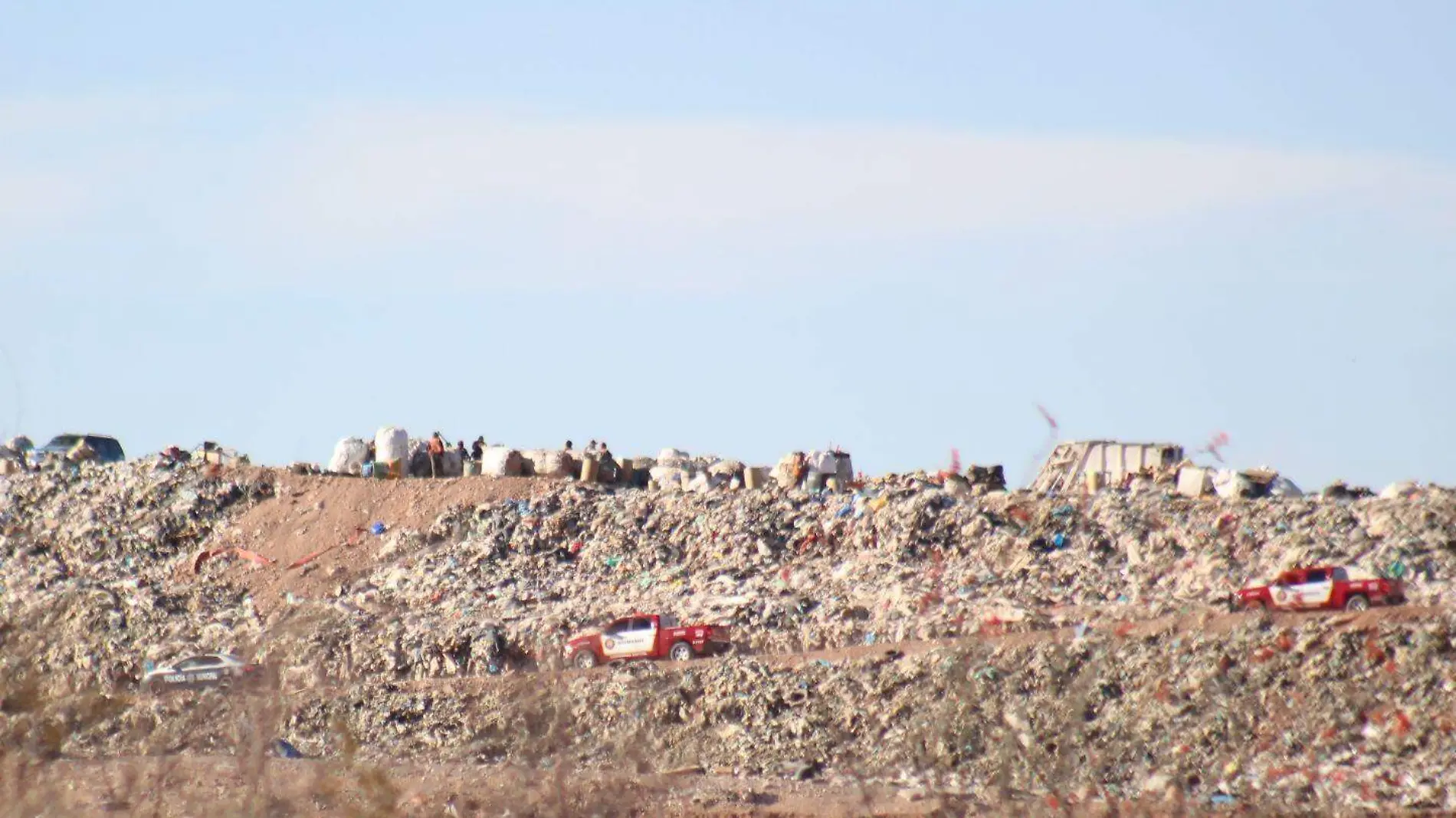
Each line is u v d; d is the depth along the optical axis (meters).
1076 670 141.75
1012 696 133.88
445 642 173.25
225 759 106.38
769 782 125.50
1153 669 140.12
